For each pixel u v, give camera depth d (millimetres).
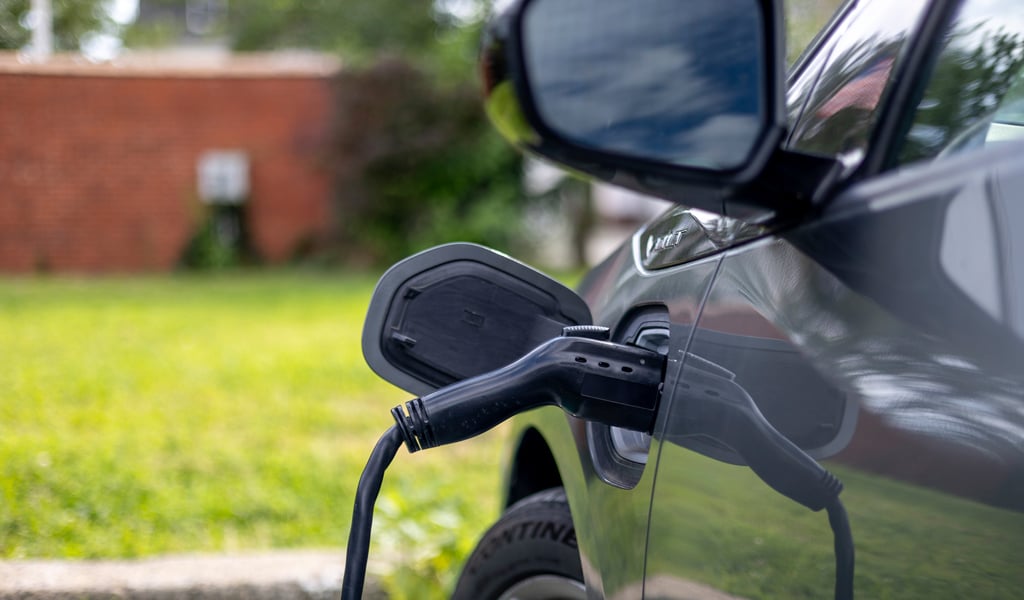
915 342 896
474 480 4598
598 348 1322
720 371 1179
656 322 1487
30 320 9219
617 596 1465
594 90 957
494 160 15453
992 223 851
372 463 1352
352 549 1367
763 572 1068
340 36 30688
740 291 1189
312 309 10586
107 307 10461
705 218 1438
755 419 1088
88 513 3898
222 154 15312
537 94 943
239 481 4422
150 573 3080
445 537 3377
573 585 1819
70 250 15031
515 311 1524
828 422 982
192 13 35625
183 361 7211
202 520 3898
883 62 1125
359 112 15070
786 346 1062
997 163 870
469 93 15328
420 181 15367
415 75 15195
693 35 958
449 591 3162
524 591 1930
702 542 1192
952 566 849
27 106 14758
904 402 900
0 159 14750
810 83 1302
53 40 18469
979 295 847
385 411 5910
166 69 15062
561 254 16719
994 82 1051
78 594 2953
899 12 1158
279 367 7078
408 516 3648
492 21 954
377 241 15547
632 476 1458
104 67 14883
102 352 7484
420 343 1490
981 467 831
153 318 9594
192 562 3189
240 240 15539
